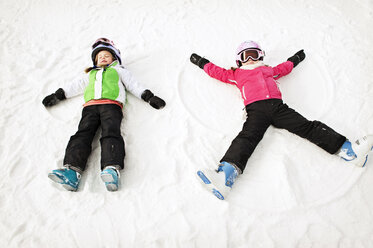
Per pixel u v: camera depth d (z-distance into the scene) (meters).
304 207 1.75
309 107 2.29
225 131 2.13
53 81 2.47
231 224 1.67
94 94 2.11
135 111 2.24
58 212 1.71
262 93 2.08
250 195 1.80
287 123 2.01
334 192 1.82
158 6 3.21
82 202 1.75
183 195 1.78
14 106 2.27
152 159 1.96
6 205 1.74
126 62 2.62
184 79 2.49
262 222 1.68
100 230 1.65
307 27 2.94
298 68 2.57
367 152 1.82
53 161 1.95
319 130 1.91
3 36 2.89
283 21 3.01
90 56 2.69
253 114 2.04
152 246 1.60
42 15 3.15
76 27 3.00
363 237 1.64
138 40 2.83
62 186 1.83
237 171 1.79
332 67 2.56
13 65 2.59
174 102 2.30
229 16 3.08
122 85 2.28
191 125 2.15
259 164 1.95
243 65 2.33
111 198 1.77
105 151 1.83
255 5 3.21
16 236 1.62
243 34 2.88
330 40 2.80
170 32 2.90
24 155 1.98
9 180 1.85
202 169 1.75
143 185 1.83
